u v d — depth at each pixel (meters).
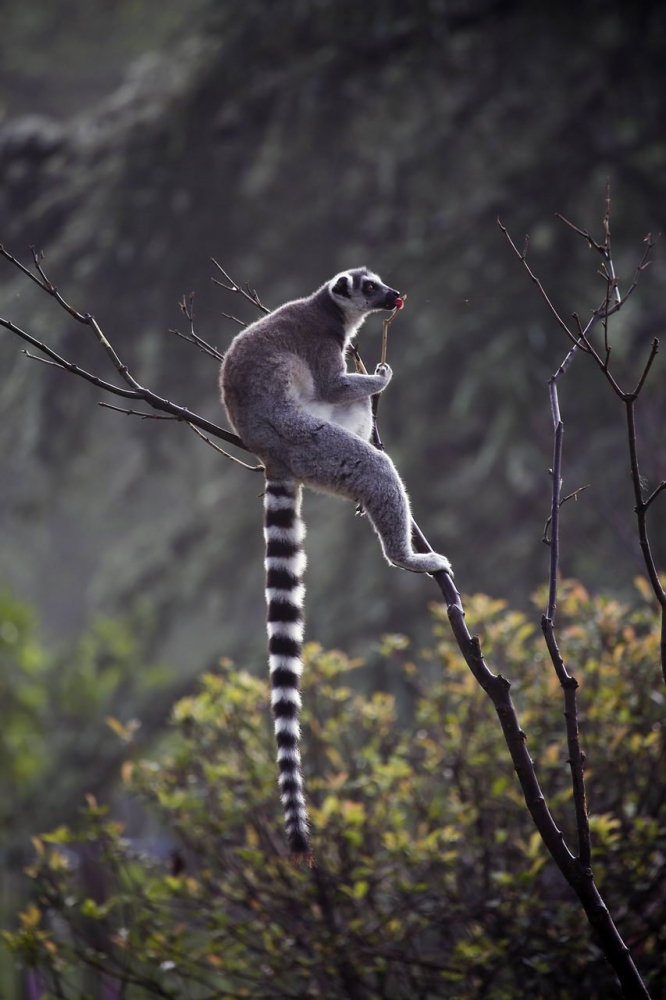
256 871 9.25
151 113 21.14
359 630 19.86
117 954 10.78
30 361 19.98
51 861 9.53
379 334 20.59
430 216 20.88
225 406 8.38
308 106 20.28
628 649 9.69
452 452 21.16
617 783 9.40
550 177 20.52
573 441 19.45
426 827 9.20
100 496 28.17
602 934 6.09
